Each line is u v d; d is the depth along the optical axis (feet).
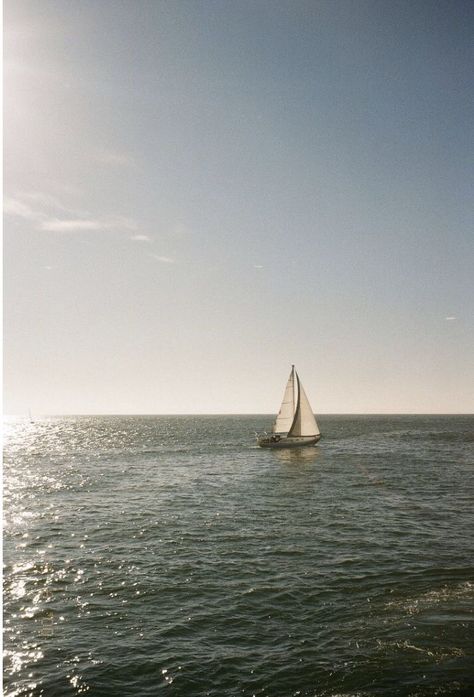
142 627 52.49
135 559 75.20
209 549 79.87
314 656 45.85
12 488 142.41
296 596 60.03
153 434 447.42
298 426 246.88
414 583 63.52
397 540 83.97
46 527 95.55
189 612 56.03
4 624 53.26
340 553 76.69
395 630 50.26
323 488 138.21
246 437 388.98
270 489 137.49
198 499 123.44
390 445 294.46
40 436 442.91
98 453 254.47
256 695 40.22
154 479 159.12
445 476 161.07
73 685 41.83
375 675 42.27
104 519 101.96
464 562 71.87
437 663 43.83
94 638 50.11
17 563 73.46
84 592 62.13
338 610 55.77
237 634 50.60
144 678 42.91
